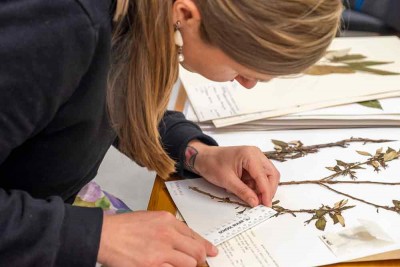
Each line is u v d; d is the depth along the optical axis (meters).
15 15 0.53
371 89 1.04
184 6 0.60
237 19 0.56
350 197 0.78
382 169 0.84
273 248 0.70
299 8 0.55
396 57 1.17
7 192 0.62
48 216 0.60
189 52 0.65
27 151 0.66
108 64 0.62
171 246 0.66
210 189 0.82
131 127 0.72
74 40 0.56
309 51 0.58
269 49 0.57
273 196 0.79
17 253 0.59
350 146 0.91
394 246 0.69
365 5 1.65
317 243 0.70
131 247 0.65
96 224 0.63
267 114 0.97
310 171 0.84
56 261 0.61
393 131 0.95
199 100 1.02
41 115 0.58
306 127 0.97
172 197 0.80
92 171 0.79
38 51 0.54
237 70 0.63
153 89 0.68
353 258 0.68
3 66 0.53
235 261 0.68
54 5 0.54
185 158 0.85
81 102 0.62
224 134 0.95
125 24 0.65
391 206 0.76
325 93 1.02
